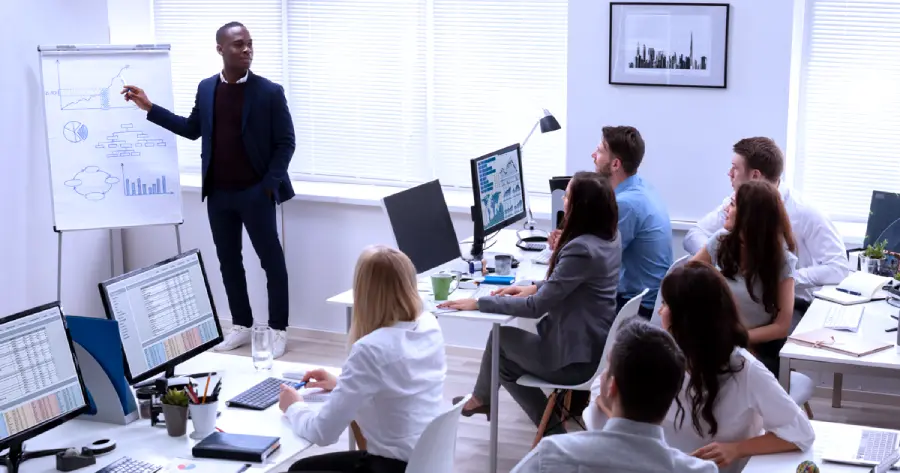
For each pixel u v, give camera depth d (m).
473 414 4.30
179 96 6.17
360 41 5.72
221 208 5.54
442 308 3.85
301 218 5.81
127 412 2.86
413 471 2.58
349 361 2.73
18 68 5.25
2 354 2.50
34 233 5.44
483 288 4.18
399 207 4.22
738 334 2.46
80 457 2.54
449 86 5.58
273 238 5.55
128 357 2.90
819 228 4.24
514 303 3.79
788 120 4.87
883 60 4.75
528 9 5.35
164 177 5.49
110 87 5.35
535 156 5.50
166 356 3.05
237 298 5.74
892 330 3.58
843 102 4.84
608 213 3.84
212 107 5.45
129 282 2.95
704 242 4.54
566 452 1.89
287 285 5.64
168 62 5.44
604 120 5.11
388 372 2.74
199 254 3.26
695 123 4.95
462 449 4.31
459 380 5.17
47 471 2.54
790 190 4.35
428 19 5.54
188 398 2.76
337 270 5.79
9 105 5.21
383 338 2.76
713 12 4.80
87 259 5.85
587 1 5.02
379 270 2.80
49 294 5.58
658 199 4.48
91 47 5.30
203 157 5.52
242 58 5.35
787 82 4.77
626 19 4.95
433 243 4.36
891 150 4.81
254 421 2.87
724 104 4.88
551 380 3.93
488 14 5.43
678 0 4.84
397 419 2.78
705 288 2.45
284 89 5.94
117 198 5.41
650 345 1.90
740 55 4.82
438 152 5.68
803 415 2.51
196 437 2.73
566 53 5.31
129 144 5.41
